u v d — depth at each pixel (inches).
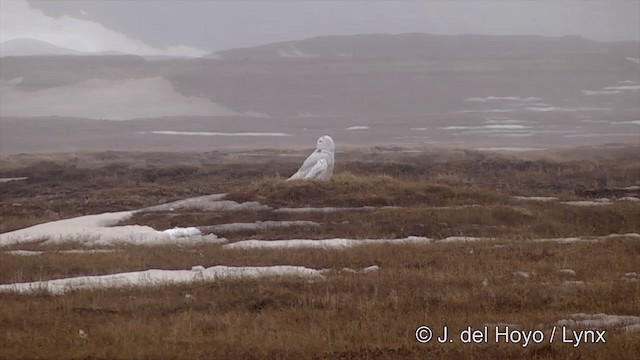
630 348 1734.7
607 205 4370.1
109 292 2337.6
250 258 3034.0
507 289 2354.8
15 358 1652.3
